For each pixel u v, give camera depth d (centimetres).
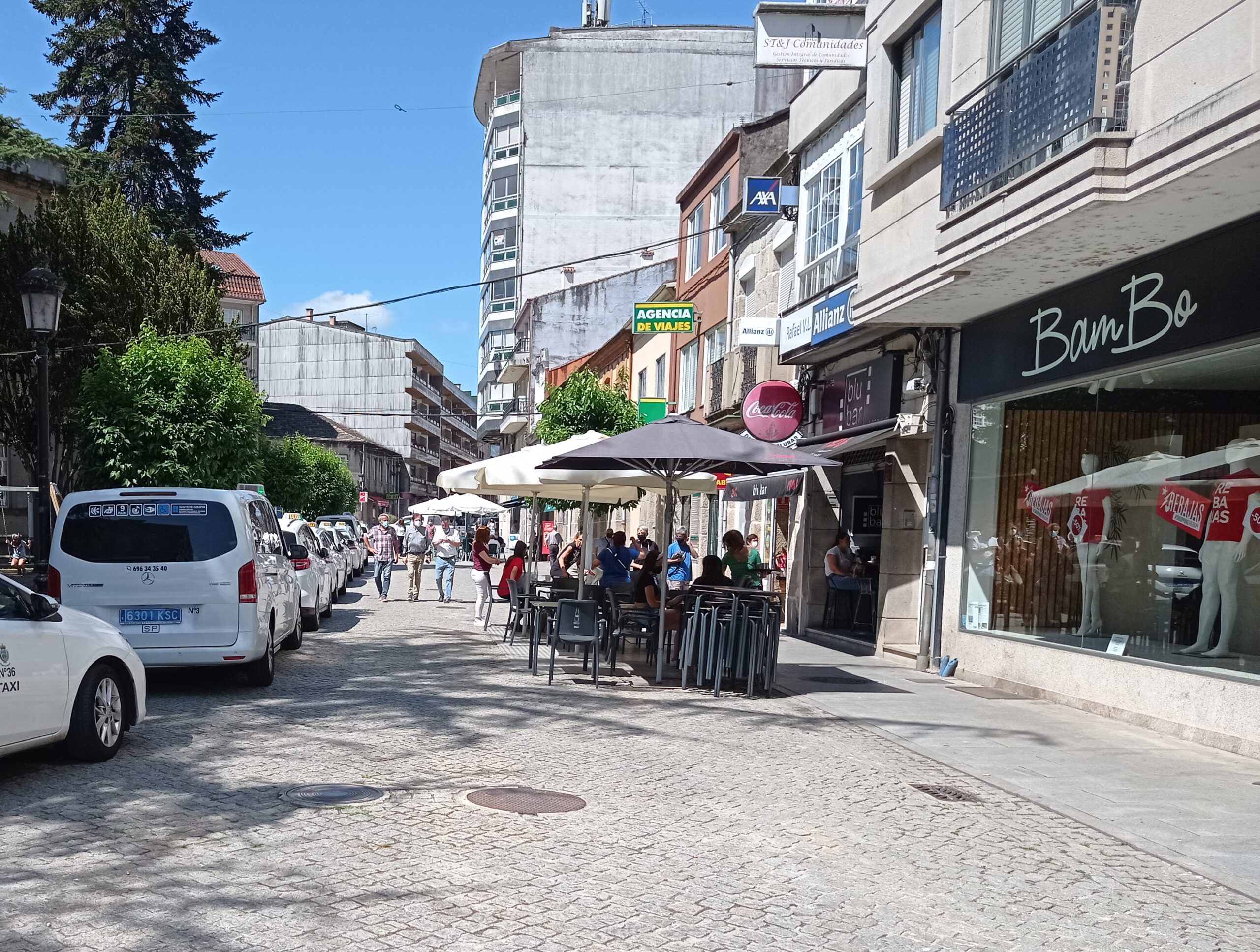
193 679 1091
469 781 657
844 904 459
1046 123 873
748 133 2231
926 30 1197
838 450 1509
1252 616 844
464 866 488
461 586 3097
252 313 6247
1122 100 800
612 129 5066
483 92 6438
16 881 452
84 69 3475
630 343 3547
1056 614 1121
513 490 1700
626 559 1709
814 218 1717
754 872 499
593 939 404
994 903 471
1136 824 621
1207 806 663
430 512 3534
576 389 2908
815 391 1794
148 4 3566
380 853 503
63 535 968
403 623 1791
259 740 774
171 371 1964
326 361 8175
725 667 1069
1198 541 915
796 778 705
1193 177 730
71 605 955
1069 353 1064
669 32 5088
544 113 5059
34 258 2245
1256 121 656
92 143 3491
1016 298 1139
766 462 1072
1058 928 444
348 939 396
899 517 1477
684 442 1072
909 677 1272
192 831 532
